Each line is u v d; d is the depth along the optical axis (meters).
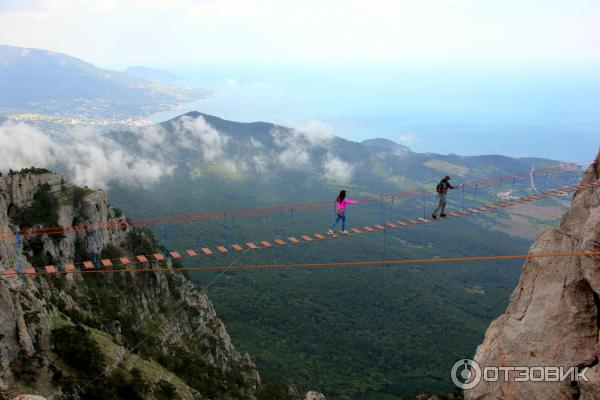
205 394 79.94
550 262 35.69
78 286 84.38
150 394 63.62
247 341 162.75
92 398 54.97
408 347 170.88
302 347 165.00
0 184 83.38
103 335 72.31
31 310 57.25
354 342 172.00
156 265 107.94
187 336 101.56
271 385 112.06
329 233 46.19
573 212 39.41
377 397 135.00
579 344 31.91
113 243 101.88
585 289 32.75
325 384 139.38
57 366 55.25
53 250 83.31
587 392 29.55
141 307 95.50
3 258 60.75
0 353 48.78
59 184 94.88
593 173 41.31
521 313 35.75
